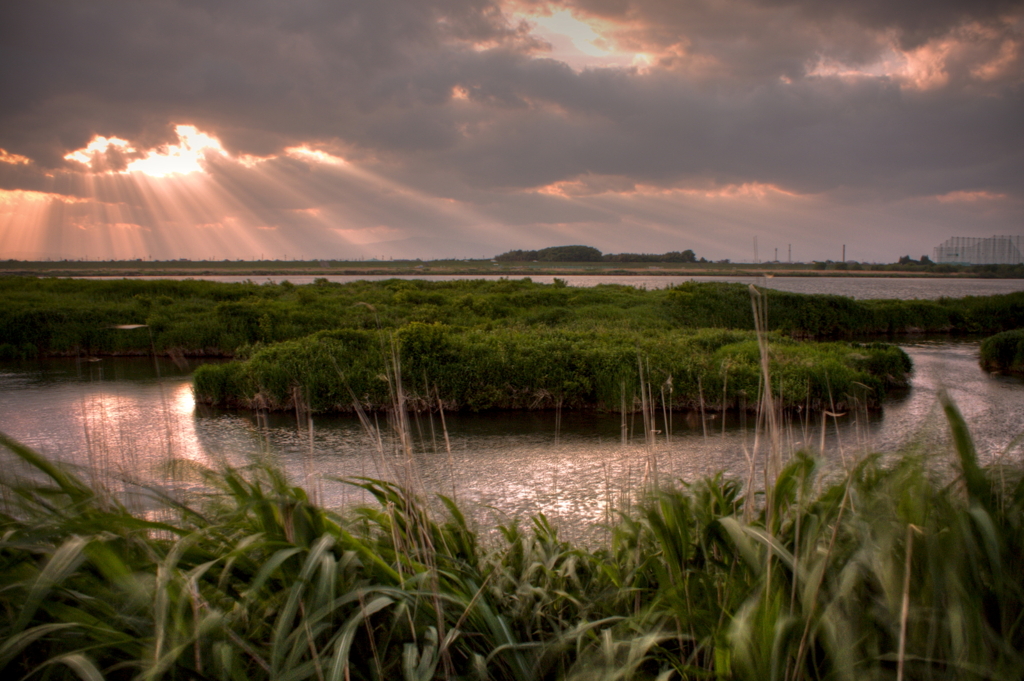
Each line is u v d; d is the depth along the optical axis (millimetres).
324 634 1936
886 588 1783
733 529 1813
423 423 11141
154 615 1642
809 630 1766
